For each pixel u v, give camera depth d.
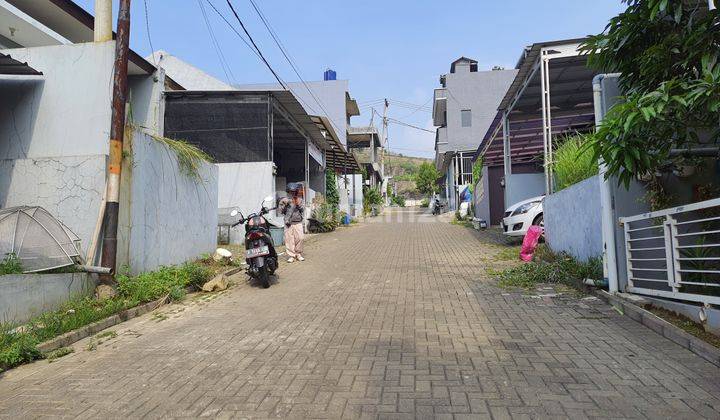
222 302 6.91
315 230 18.86
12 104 7.86
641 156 4.51
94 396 3.65
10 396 3.72
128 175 7.32
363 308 6.17
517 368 3.88
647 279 5.48
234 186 13.91
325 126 18.95
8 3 11.09
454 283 7.64
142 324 5.85
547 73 10.05
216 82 18.91
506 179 15.20
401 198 64.50
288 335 5.07
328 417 3.14
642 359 3.98
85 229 6.89
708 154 5.34
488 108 30.69
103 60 7.75
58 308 5.87
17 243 5.81
